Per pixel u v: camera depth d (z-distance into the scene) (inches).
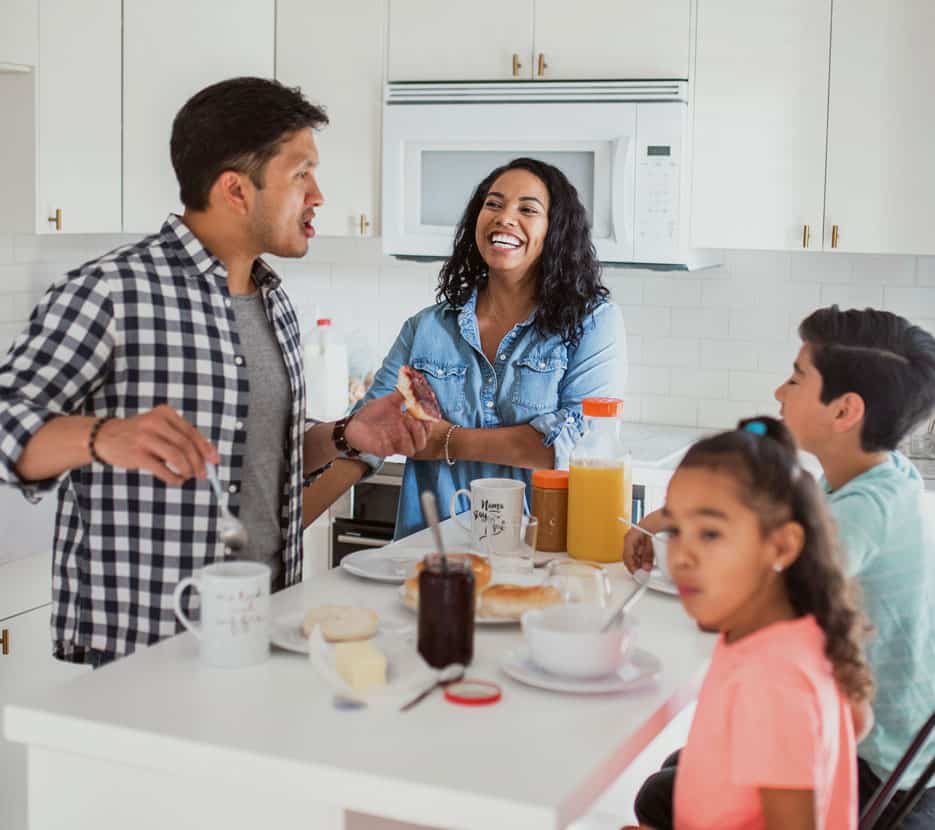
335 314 167.6
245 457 80.7
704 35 135.1
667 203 135.8
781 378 151.2
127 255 77.1
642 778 121.8
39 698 60.2
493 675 64.7
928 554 73.9
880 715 73.0
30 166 126.1
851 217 133.2
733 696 54.6
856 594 56.7
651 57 136.8
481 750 55.0
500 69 141.9
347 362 158.7
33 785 61.1
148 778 59.1
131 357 75.8
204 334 77.8
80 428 67.5
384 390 109.5
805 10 132.0
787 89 133.5
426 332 107.6
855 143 132.0
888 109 130.6
